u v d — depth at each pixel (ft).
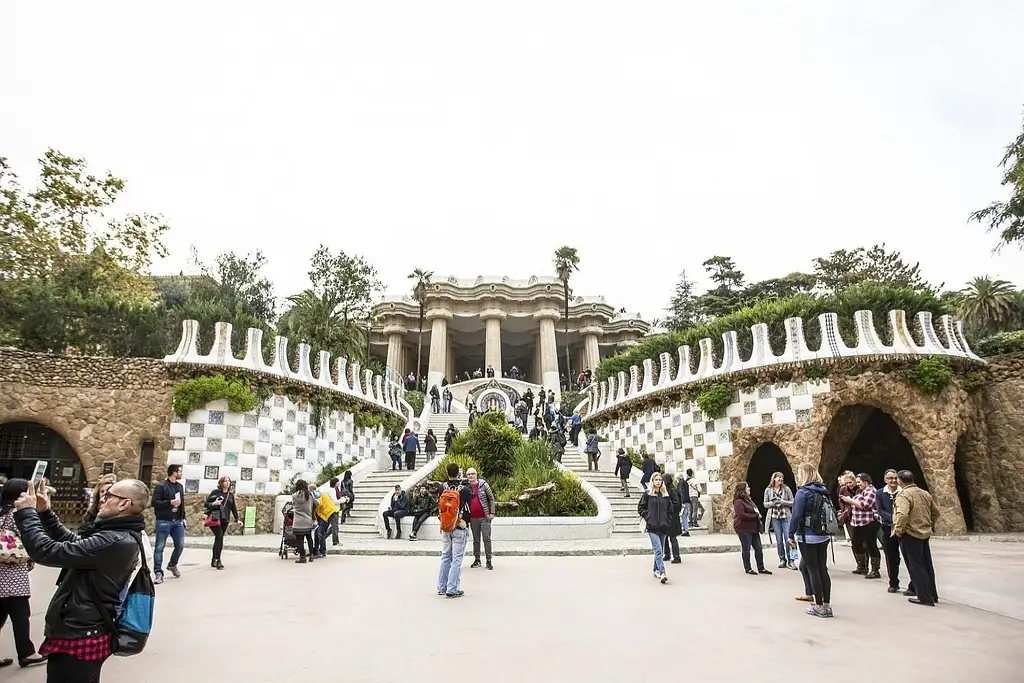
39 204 88.84
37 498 13.55
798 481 27.71
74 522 62.80
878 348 62.59
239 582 35.32
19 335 71.46
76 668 12.48
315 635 23.03
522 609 27.58
